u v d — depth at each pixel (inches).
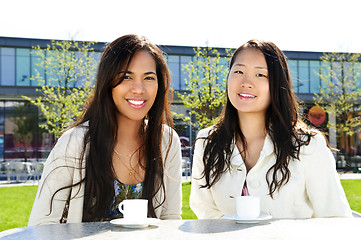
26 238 56.0
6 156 709.3
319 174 94.8
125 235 57.3
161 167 94.6
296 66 750.5
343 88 731.4
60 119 629.3
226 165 99.8
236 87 95.6
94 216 88.2
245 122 100.2
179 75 714.8
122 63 87.8
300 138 96.4
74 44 663.8
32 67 700.7
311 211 96.7
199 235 56.7
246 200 66.4
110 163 89.5
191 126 719.7
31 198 361.7
